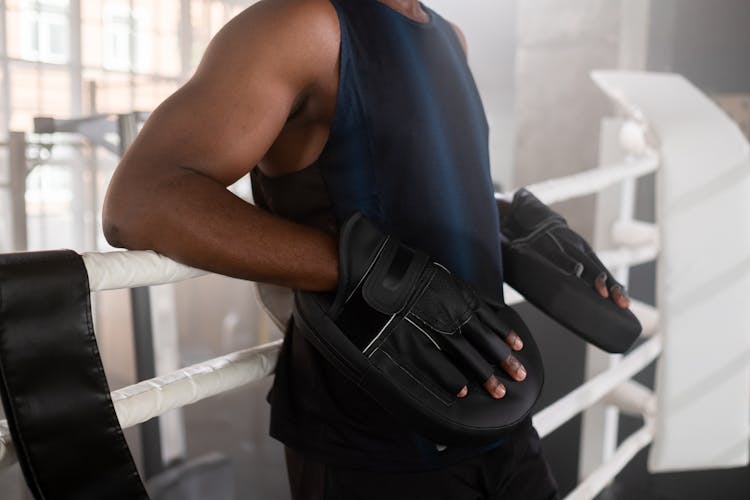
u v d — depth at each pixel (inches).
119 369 130.3
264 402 130.2
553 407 52.7
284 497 108.9
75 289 21.5
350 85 26.9
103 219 24.3
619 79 66.3
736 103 103.7
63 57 103.4
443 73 29.8
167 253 24.2
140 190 23.6
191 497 94.3
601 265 36.7
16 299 20.3
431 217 28.7
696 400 64.4
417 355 26.5
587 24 94.3
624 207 74.7
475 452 30.8
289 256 25.4
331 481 29.8
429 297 26.4
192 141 24.4
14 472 94.1
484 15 141.4
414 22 29.4
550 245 36.6
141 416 25.8
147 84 110.8
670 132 60.5
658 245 62.1
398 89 27.6
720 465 67.2
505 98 143.2
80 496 21.2
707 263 61.7
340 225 28.4
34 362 20.5
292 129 28.6
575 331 35.6
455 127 29.7
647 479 88.4
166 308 107.1
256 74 25.3
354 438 29.2
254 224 25.0
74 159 112.4
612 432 78.0
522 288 36.0
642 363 61.6
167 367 108.7
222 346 146.3
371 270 25.9
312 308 26.8
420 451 29.4
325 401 29.5
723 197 61.1
